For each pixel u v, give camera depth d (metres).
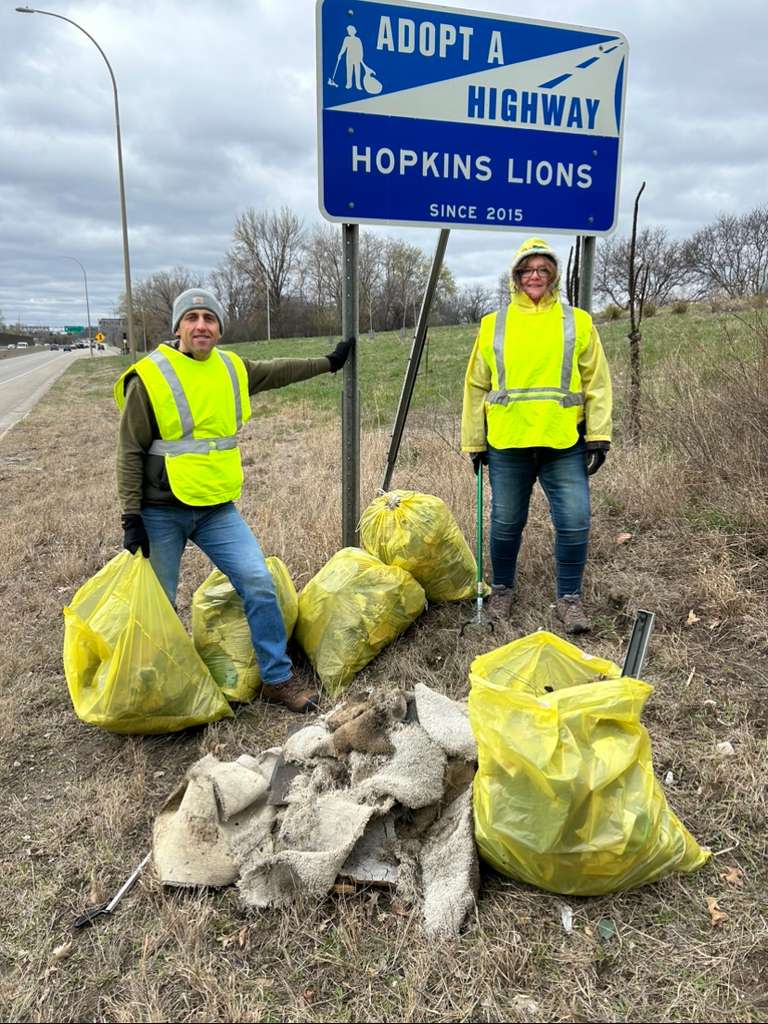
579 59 3.77
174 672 3.01
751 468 4.71
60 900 2.27
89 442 12.34
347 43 3.44
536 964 1.92
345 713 2.76
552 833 1.92
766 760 2.55
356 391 3.99
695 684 3.07
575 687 2.03
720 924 1.98
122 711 2.95
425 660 3.56
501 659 2.36
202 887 2.22
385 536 3.80
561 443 3.39
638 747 2.02
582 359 3.43
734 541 4.17
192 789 2.49
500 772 2.00
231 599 3.50
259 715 3.23
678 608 3.68
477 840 2.13
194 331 3.04
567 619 3.61
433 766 2.41
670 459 5.14
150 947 2.06
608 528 4.71
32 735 3.21
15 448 12.12
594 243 4.07
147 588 3.02
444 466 6.10
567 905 2.06
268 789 2.49
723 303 15.88
